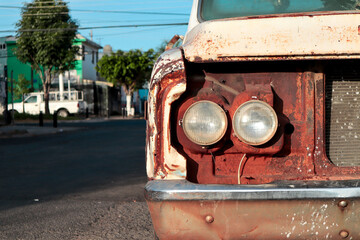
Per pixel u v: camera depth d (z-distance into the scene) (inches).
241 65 85.9
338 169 85.1
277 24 82.7
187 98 84.6
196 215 76.4
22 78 1525.6
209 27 84.7
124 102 2094.0
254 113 79.5
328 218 75.0
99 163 310.2
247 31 82.2
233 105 83.4
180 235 78.8
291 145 85.0
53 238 140.7
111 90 1748.3
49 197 200.1
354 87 87.0
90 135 601.3
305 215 75.0
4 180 244.2
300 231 76.2
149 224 155.7
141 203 187.2
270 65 85.8
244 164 85.1
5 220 161.8
